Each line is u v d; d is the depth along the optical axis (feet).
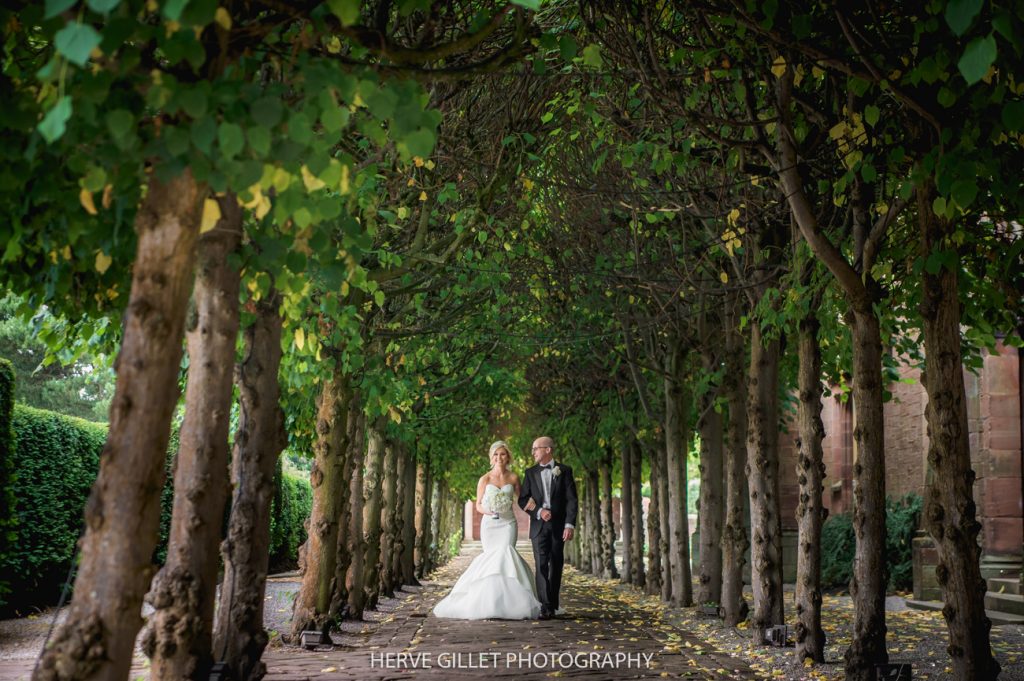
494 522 44.91
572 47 15.03
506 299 41.01
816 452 30.89
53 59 8.38
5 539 39.63
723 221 35.47
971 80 11.96
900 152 21.34
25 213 13.85
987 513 50.24
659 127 30.27
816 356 31.19
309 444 50.70
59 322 28.30
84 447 49.16
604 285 47.78
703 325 48.55
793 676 27.94
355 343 30.89
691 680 27.04
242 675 22.94
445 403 65.00
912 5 20.20
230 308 15.21
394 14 25.03
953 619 20.21
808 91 28.19
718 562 46.78
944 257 19.79
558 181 41.93
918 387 63.16
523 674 27.78
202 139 10.02
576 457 95.66
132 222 13.66
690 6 24.59
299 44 12.21
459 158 36.09
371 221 16.65
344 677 26.91
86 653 9.85
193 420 15.30
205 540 15.53
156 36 10.37
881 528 24.70
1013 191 18.40
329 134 11.31
